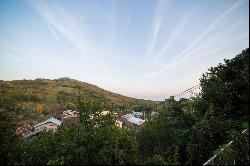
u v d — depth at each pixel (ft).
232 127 45.73
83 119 50.44
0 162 44.45
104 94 437.58
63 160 36.68
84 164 38.55
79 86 513.04
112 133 48.37
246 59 29.58
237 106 29.35
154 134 58.08
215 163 32.81
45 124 183.62
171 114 66.69
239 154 34.30
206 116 52.03
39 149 41.57
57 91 441.27
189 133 55.06
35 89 436.76
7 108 253.85
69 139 45.55
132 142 51.52
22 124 207.41
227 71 31.73
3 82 424.05
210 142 44.96
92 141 45.85
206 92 33.27
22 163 37.58
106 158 41.68
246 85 27.96
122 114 249.75
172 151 50.26
